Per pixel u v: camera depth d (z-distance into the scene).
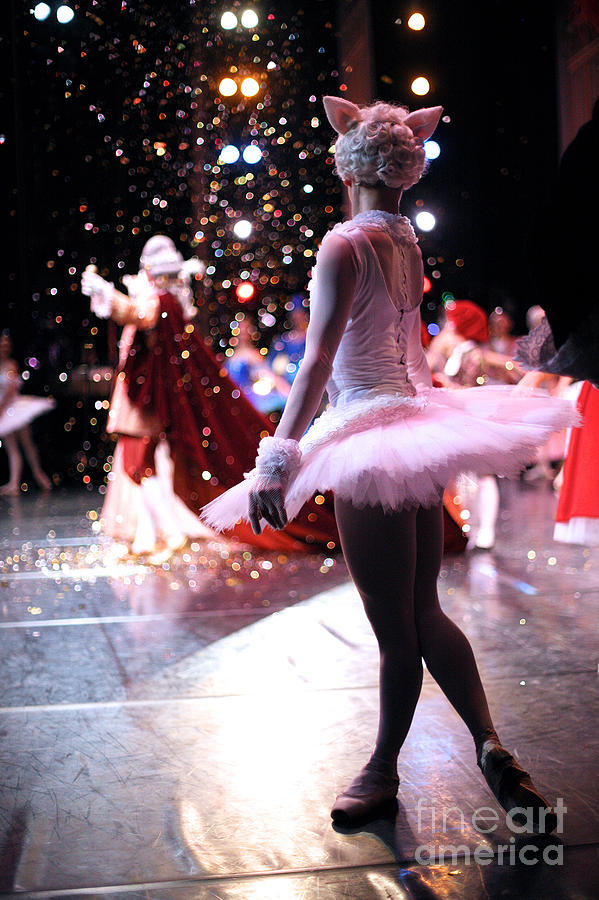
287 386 9.12
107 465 11.92
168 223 11.58
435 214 11.42
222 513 2.47
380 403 2.39
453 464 2.29
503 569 5.64
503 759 2.40
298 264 11.55
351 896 2.08
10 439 10.61
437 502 2.46
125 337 6.51
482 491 6.37
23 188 11.48
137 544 6.46
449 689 2.50
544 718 3.13
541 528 7.19
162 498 6.62
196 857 2.27
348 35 10.88
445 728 3.09
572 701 3.29
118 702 3.41
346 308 2.35
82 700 3.44
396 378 2.48
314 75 10.95
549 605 4.71
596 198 2.51
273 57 9.57
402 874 2.17
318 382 2.30
